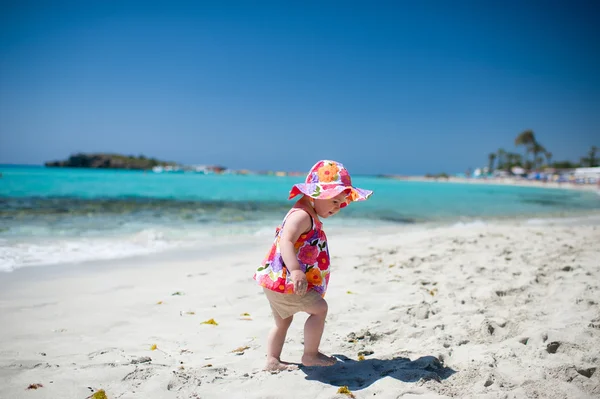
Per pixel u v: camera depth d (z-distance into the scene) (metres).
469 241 8.23
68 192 20.97
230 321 3.80
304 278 2.58
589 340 3.10
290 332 3.51
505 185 67.88
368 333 3.42
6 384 2.38
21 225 9.15
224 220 11.40
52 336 3.33
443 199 25.48
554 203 24.58
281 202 18.50
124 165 135.50
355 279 5.29
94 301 4.32
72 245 7.16
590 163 105.31
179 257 6.60
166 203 16.64
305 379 2.61
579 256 6.53
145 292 4.69
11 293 4.50
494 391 2.39
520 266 5.89
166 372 2.62
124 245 7.38
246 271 5.75
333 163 2.96
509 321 3.59
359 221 12.56
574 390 2.38
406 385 2.49
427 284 5.08
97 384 2.45
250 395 2.39
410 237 9.04
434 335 3.38
